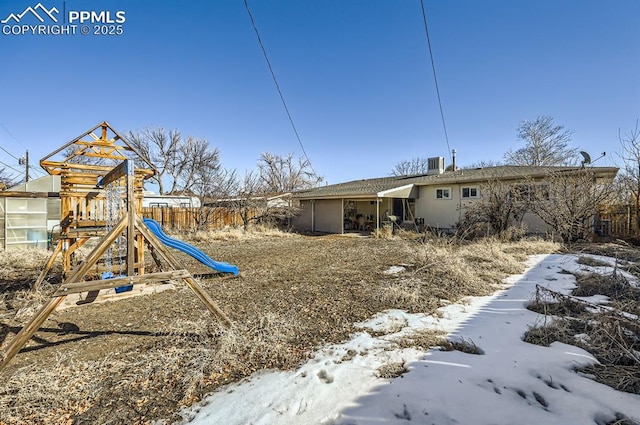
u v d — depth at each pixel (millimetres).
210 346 3215
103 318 4375
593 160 11898
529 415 2098
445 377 2586
